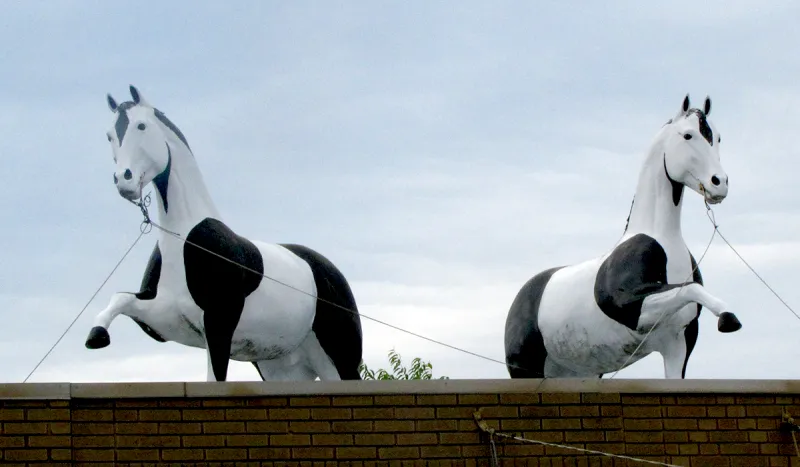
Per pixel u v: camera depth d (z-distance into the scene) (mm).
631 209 14750
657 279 14258
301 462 11750
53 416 11422
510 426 12172
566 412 12289
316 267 15086
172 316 13758
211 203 14141
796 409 12758
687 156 14242
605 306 14406
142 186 13672
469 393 12148
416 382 12062
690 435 12516
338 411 11891
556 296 15062
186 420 11656
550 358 15305
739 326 13367
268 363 15383
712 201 14172
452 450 12008
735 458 12555
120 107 13875
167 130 13898
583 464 12227
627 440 12398
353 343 15234
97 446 11469
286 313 14391
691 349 14539
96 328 13219
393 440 11930
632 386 12453
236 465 11648
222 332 13727
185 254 13766
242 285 13906
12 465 11281
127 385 11594
